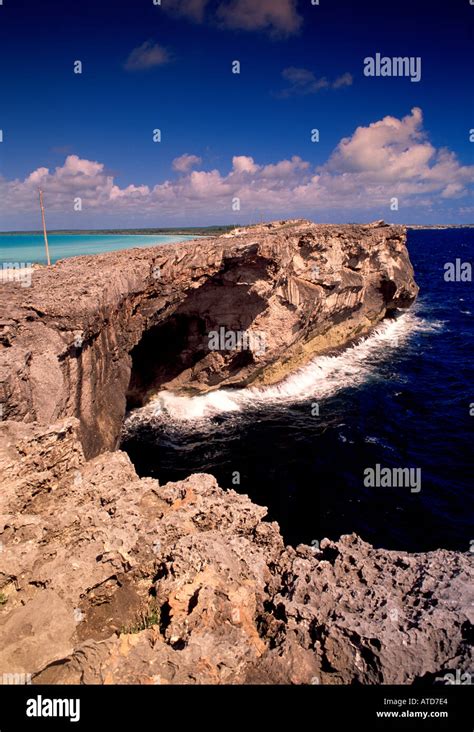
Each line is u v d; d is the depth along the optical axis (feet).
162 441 97.60
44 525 30.78
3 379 46.50
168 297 90.89
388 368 140.15
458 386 122.01
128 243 260.42
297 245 123.03
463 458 85.56
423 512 70.18
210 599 27.09
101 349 71.61
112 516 35.27
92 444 67.46
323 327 151.02
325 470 83.25
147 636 26.61
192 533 33.81
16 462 33.04
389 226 193.06
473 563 30.55
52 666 23.88
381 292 182.39
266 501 74.84
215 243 97.81
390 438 94.48
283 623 27.58
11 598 27.27
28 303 61.31
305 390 125.29
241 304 111.24
